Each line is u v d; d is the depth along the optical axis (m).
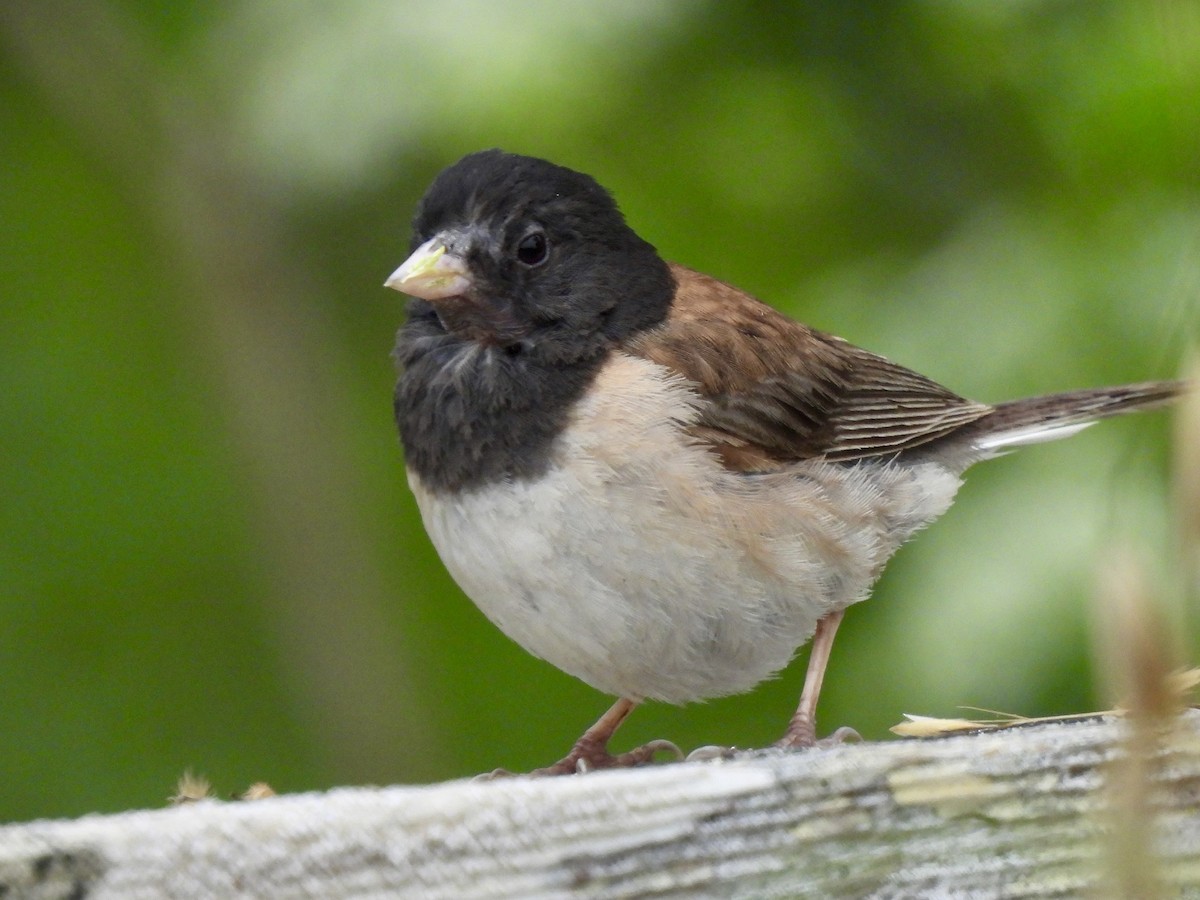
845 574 7.71
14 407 12.51
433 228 7.64
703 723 11.02
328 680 11.77
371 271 11.99
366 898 4.29
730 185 9.95
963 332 8.48
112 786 11.46
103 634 12.09
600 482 7.00
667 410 7.21
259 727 11.80
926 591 8.02
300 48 8.98
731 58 9.26
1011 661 7.69
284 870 4.27
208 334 12.25
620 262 7.77
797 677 10.79
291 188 9.37
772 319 8.17
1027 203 8.93
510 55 8.59
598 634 7.17
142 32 11.22
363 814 4.33
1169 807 4.36
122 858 4.19
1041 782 4.55
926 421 8.19
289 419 11.99
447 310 7.48
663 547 7.02
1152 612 2.97
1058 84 8.93
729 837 4.49
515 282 7.48
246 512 12.30
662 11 8.70
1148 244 8.27
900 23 9.08
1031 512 8.00
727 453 7.58
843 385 8.17
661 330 7.76
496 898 4.37
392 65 8.72
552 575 7.06
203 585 12.24
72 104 11.85
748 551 7.27
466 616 12.14
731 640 7.32
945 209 9.23
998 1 8.75
